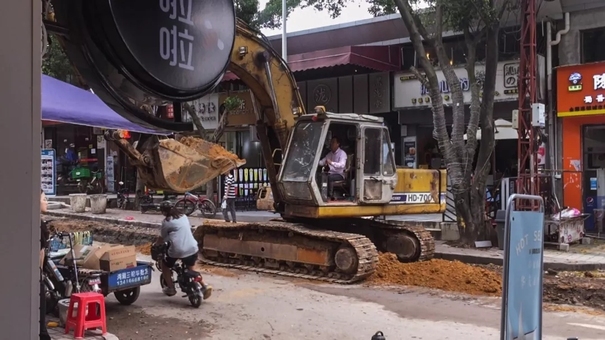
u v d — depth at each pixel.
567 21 16.52
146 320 7.34
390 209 11.28
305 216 10.53
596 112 15.77
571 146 16.39
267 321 7.35
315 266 10.49
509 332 3.80
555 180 15.30
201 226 12.35
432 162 19.03
